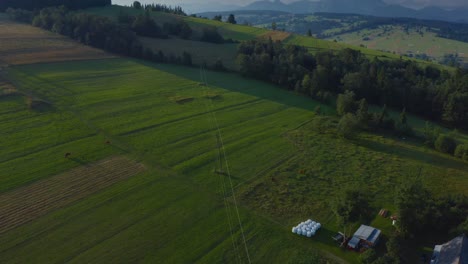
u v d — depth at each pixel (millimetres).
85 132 65938
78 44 119062
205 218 45438
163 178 53969
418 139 80938
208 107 85188
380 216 48531
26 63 96500
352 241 41781
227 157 62375
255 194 51781
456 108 96500
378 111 99812
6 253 37469
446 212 45031
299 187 54594
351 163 64500
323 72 109000
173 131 70375
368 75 113562
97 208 45844
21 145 58906
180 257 38438
